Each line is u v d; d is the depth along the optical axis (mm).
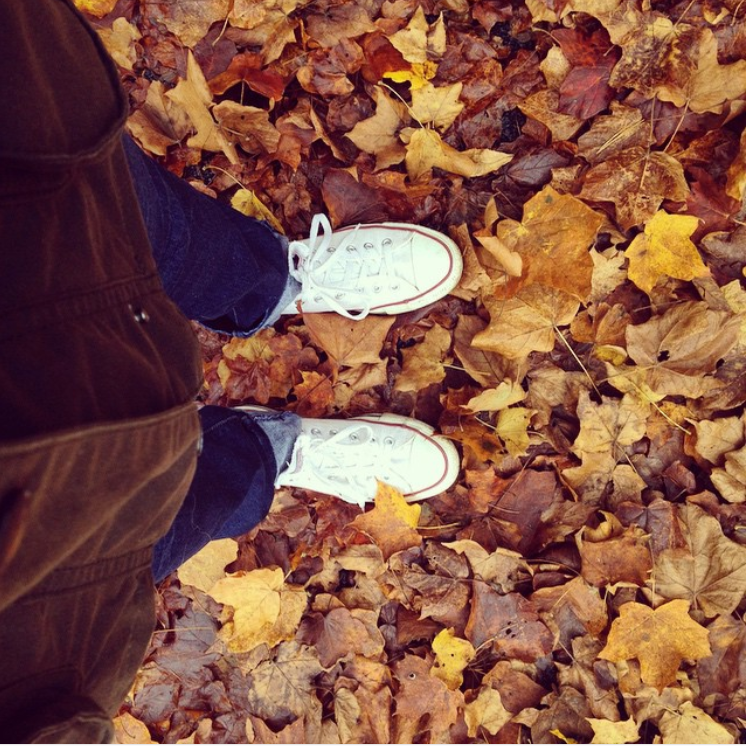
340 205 1457
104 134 609
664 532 1450
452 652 1479
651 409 1437
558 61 1355
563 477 1463
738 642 1449
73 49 605
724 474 1424
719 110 1333
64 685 582
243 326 1290
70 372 514
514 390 1437
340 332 1447
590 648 1486
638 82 1340
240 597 1475
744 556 1420
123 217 666
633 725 1448
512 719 1503
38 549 485
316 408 1516
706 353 1388
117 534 600
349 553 1519
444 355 1484
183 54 1396
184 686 1550
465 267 1441
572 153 1401
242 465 1159
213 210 1050
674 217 1331
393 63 1391
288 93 1436
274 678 1536
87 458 500
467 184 1448
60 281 543
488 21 1381
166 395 613
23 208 526
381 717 1517
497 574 1484
